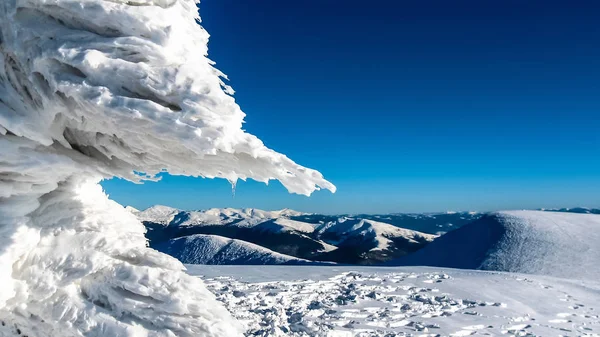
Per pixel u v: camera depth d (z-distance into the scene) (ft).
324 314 26.37
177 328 7.41
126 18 6.34
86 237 7.94
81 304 7.36
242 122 6.60
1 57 6.66
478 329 26.55
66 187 8.28
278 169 6.73
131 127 6.11
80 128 6.95
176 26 6.73
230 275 38.63
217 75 7.20
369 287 36.29
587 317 32.71
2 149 6.88
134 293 7.62
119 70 6.16
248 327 21.52
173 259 8.41
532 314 31.86
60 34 6.43
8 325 7.33
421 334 24.06
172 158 6.81
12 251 7.25
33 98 6.84
